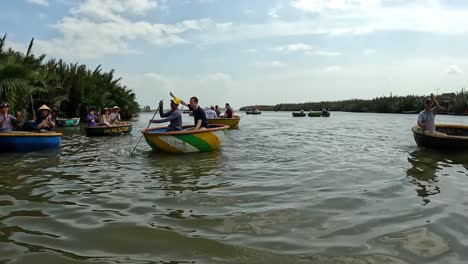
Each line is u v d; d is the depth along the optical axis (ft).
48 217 12.82
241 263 9.16
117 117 54.49
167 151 28.86
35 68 60.23
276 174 20.18
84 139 42.34
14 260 9.31
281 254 9.64
